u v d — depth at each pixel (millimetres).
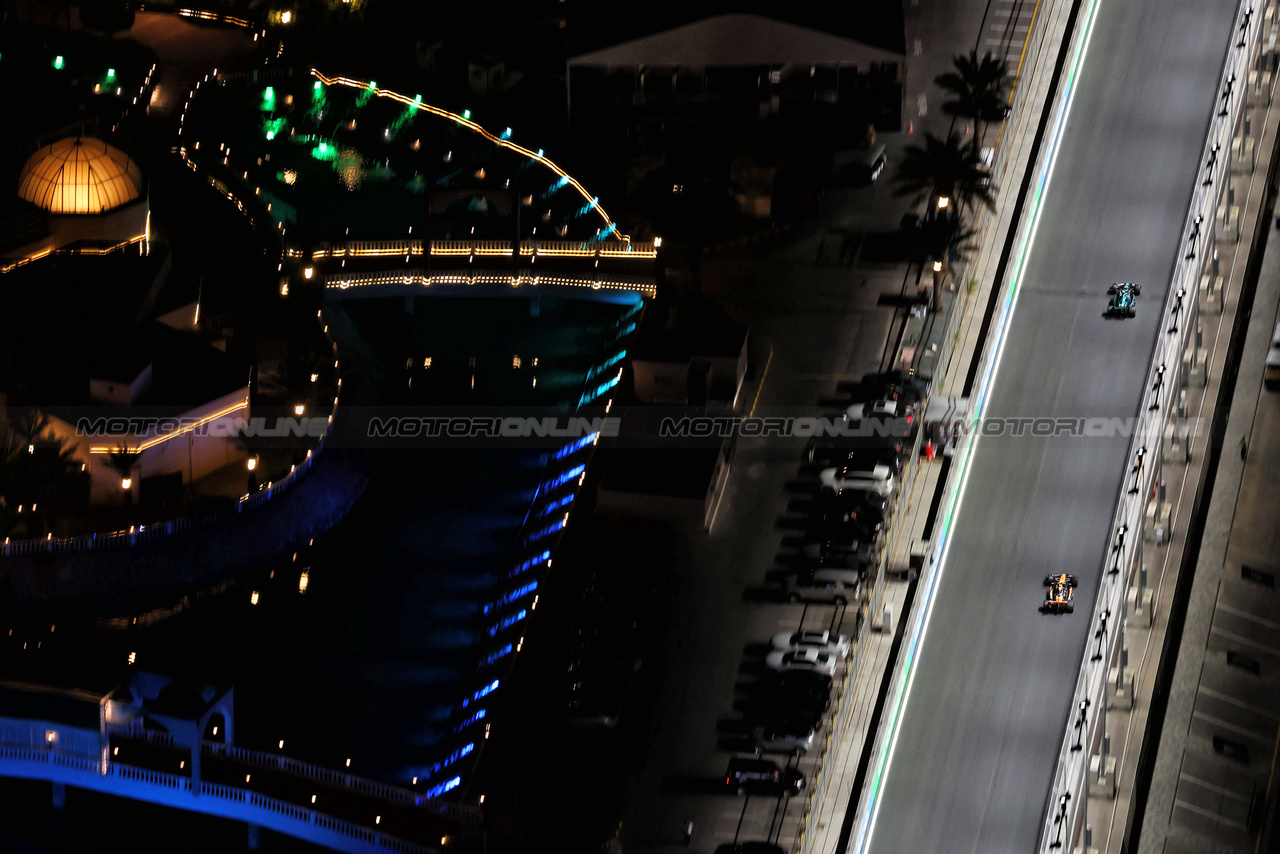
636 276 174500
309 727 135000
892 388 160625
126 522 151250
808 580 143250
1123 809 131250
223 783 126812
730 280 177125
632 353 161250
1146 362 164625
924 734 132500
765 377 165625
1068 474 154000
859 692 134750
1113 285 172125
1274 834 129500
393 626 144375
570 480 157250
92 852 131125
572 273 174875
